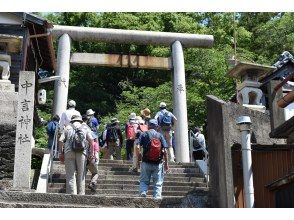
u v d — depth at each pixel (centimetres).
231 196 864
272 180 963
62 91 1833
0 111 1320
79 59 1894
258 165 966
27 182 1088
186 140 1834
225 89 2453
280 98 1124
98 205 889
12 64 1597
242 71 1528
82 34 1909
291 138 1066
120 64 1912
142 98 2508
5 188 1070
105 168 1340
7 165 1267
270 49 2669
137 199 908
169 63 1938
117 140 1499
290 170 978
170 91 2395
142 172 1007
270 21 2762
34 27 1677
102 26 2695
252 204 874
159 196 995
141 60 1927
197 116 2395
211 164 941
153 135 1013
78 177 1048
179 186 1237
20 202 865
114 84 2798
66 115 1241
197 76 2542
